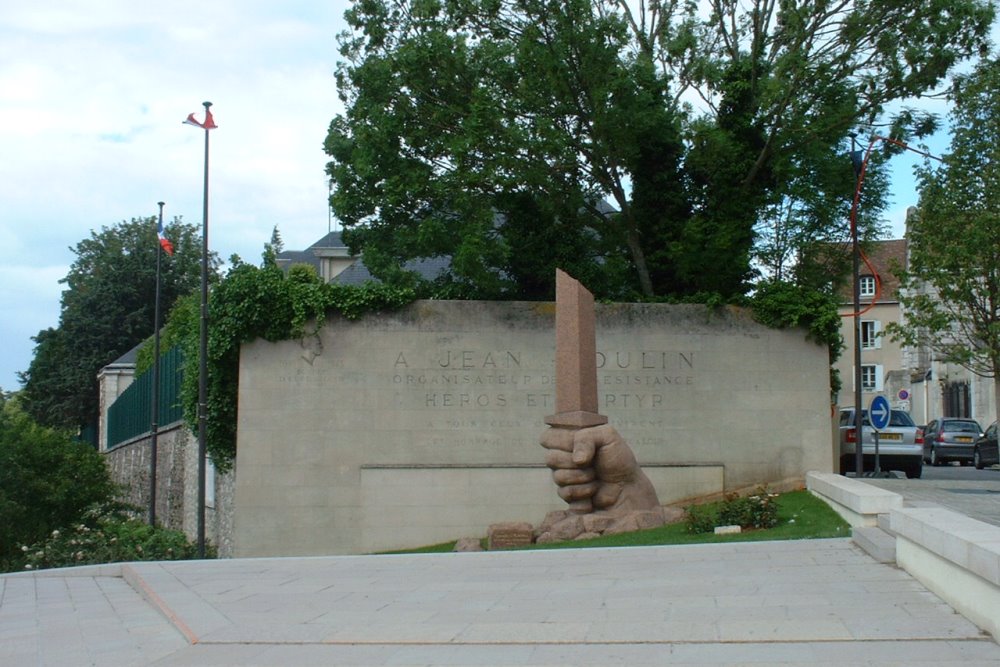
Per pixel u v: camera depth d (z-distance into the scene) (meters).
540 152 22.92
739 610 9.60
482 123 22.42
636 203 25.70
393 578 12.98
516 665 8.01
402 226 24.19
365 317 22.83
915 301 25.27
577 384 18.80
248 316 22.44
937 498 18.69
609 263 24.47
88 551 23.67
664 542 16.19
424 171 23.58
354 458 22.55
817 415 23.34
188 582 13.53
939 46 23.45
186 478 32.94
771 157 25.44
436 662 8.24
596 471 18.94
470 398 22.78
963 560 8.56
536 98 23.19
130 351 67.69
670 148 25.59
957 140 24.56
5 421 28.50
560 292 19.11
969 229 23.91
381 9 24.70
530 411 22.84
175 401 35.47
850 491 16.03
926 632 8.31
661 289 25.84
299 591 12.20
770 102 23.55
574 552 14.74
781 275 26.78
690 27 25.36
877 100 24.53
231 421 23.34
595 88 22.88
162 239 34.09
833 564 12.14
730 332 23.42
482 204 23.33
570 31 22.55
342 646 8.97
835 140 25.70
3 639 10.73
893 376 64.31
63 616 12.07
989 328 24.19
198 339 25.62
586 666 7.86
